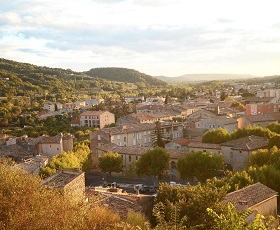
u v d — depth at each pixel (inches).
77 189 1412.4
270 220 627.2
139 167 3038.9
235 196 1557.6
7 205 710.5
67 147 4394.7
